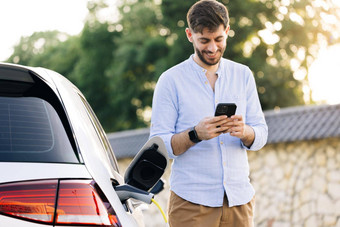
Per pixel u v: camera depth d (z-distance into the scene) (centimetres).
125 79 3659
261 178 1577
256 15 3098
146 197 218
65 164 198
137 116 3719
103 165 218
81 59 4019
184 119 321
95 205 194
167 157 246
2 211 182
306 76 3103
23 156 194
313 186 1488
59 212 187
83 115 235
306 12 3111
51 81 232
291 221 1519
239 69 331
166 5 3166
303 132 1484
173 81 322
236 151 320
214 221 315
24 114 208
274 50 3123
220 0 3119
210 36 308
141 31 3759
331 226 1452
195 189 315
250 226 324
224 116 295
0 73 221
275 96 3042
